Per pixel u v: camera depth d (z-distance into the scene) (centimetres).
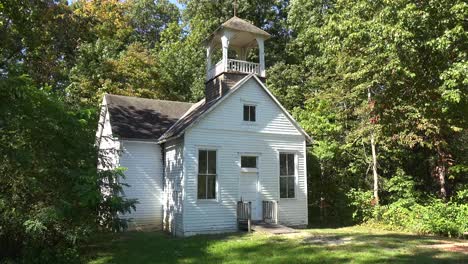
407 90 1419
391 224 1958
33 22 1989
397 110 1552
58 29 2022
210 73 2264
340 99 2362
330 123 2533
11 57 2000
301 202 2103
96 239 1472
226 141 1956
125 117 2203
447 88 1209
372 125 2088
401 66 1262
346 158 2483
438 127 1947
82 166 1183
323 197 2480
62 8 2038
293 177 2114
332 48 1598
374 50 1339
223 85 2073
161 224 2078
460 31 1127
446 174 2316
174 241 1567
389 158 2484
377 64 1397
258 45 2231
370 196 2220
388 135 1969
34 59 2070
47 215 987
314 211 2588
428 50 1275
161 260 1196
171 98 3453
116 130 2050
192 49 3634
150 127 2189
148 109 2350
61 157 1152
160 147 2150
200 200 1859
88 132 1320
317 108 2616
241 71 2133
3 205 1014
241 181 1978
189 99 3578
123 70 3169
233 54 3481
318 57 3069
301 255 1223
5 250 1064
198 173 1877
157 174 2117
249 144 2012
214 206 1888
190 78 3609
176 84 3597
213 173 1912
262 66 2192
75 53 2262
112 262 1177
